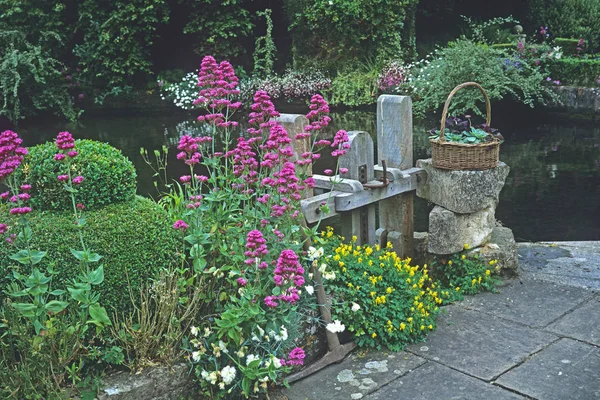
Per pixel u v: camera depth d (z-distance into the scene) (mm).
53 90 13438
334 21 13703
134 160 9227
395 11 14109
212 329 2957
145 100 14180
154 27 14547
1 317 2723
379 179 4066
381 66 13938
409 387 3006
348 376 3129
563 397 2865
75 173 2971
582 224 6285
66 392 2607
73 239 2828
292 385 3078
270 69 14430
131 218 2965
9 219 2943
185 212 3244
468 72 11547
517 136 10477
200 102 3330
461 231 4094
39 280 2572
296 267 2760
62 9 14664
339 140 3391
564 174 8117
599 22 16391
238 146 3273
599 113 11562
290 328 3018
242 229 3172
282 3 15492
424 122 11500
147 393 2752
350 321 3375
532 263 4539
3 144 2557
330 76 14219
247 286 2887
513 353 3262
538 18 16734
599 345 3312
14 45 13844
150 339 2826
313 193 3979
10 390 2523
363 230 4152
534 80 11742
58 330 2658
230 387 2902
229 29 14672
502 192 7441
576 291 3992
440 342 3406
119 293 2863
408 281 3643
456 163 4012
